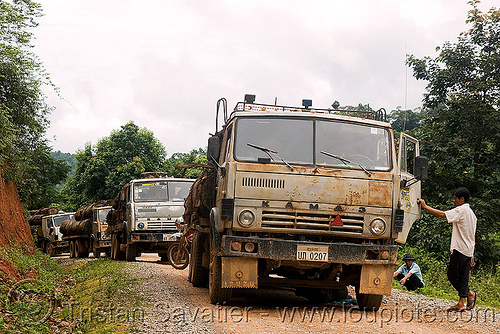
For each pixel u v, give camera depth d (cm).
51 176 3431
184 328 686
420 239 1942
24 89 1505
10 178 1627
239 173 829
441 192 2017
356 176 846
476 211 1897
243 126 863
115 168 5044
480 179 2059
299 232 830
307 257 819
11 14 1396
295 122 873
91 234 2648
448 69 2086
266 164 834
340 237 855
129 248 2008
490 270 1703
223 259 828
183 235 1576
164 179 2031
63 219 3331
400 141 955
